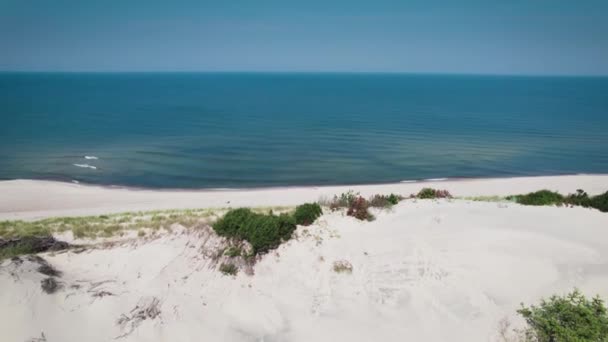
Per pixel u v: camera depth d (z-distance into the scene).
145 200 35.22
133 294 11.87
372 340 10.53
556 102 142.75
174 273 13.16
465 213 18.39
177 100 137.25
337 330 10.93
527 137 73.25
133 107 112.94
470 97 164.50
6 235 19.16
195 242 14.88
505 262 13.36
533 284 12.38
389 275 13.15
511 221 17.22
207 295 12.32
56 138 65.31
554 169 51.25
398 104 132.62
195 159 54.53
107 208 31.27
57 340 9.73
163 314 11.14
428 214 18.41
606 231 16.45
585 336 9.52
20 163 49.12
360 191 38.81
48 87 189.75
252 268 13.68
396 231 16.48
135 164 50.88
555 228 16.59
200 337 10.55
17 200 33.78
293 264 14.02
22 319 9.87
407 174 48.59
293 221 16.36
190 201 34.53
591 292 11.93
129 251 14.59
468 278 12.70
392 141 69.00
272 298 12.38
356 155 58.34
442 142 68.31
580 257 13.84
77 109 104.19
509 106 128.12
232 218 15.34
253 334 10.87
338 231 16.78
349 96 165.00
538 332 10.16
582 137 73.12
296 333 10.89
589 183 41.56
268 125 84.69
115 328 10.45
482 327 10.78
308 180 45.97
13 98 128.75
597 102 142.75
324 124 87.06
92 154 55.28
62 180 42.91
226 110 109.81
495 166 52.53
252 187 42.59
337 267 13.65
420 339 10.52
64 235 19.44
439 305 11.70
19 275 11.07
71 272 13.30
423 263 13.55
